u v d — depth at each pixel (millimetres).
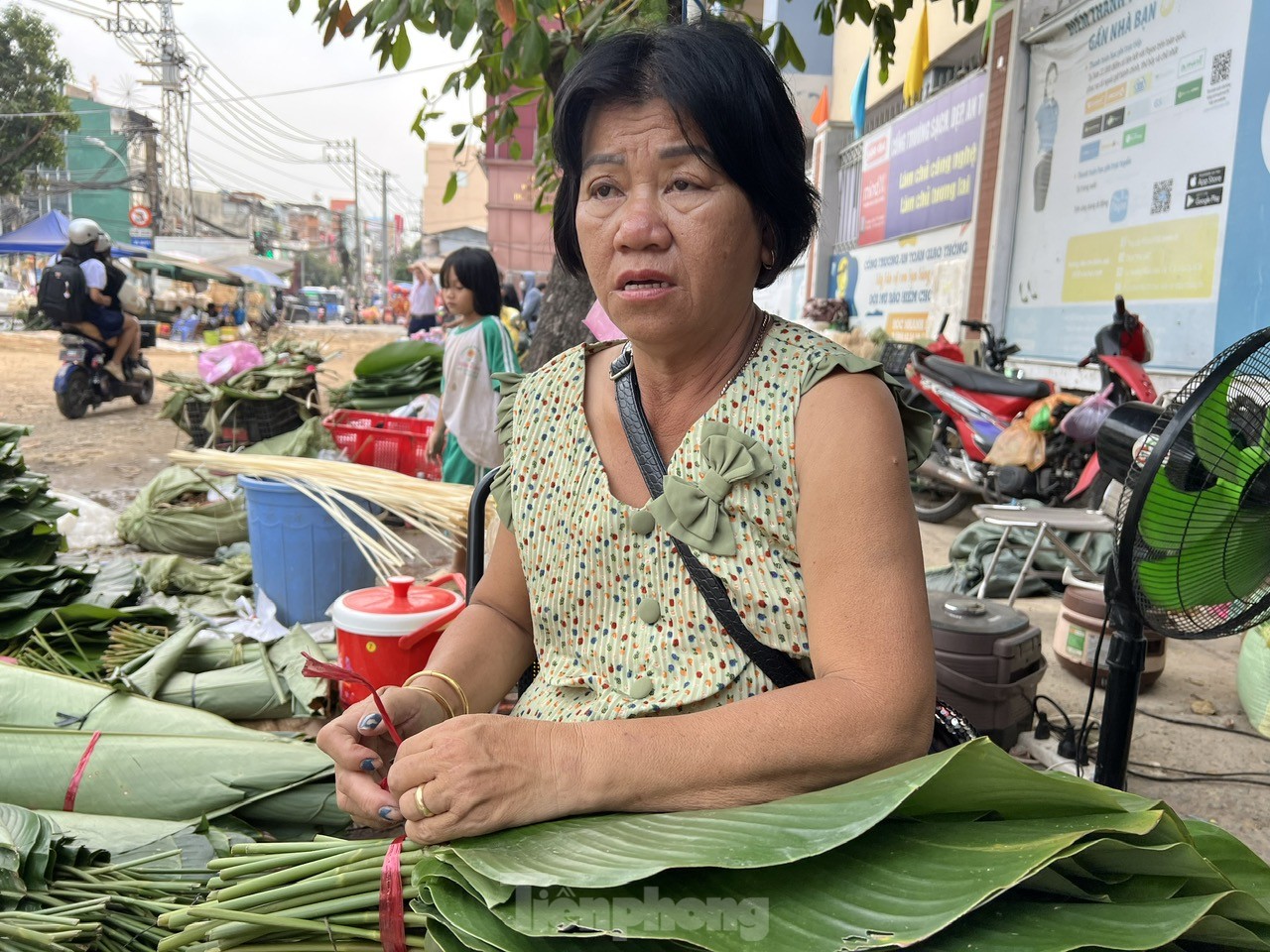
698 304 1140
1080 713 3242
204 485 5148
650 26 1171
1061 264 6652
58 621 3102
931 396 5938
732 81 1087
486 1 2643
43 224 22375
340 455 5980
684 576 1181
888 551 1059
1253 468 1731
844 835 857
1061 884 893
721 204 1119
